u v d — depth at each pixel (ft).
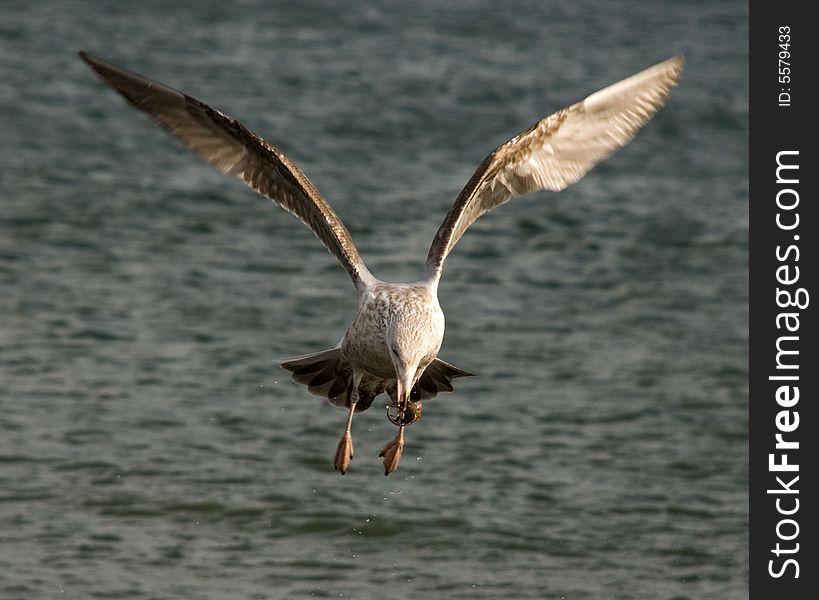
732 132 102.94
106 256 64.69
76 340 53.52
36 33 116.98
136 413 46.93
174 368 51.49
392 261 66.85
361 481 42.91
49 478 41.32
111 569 35.78
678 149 97.76
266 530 39.11
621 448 46.88
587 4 157.48
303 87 105.70
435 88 108.78
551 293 64.69
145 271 63.00
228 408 48.11
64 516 38.88
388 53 121.60
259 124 92.89
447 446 46.44
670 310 62.80
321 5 144.15
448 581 36.45
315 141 90.22
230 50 117.50
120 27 123.34
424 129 96.02
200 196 76.95
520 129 97.25
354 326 26.81
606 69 119.44
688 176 90.48
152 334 54.85
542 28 139.13
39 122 89.61
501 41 130.41
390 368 26.94
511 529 39.96
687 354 56.70
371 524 39.78
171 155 85.66
